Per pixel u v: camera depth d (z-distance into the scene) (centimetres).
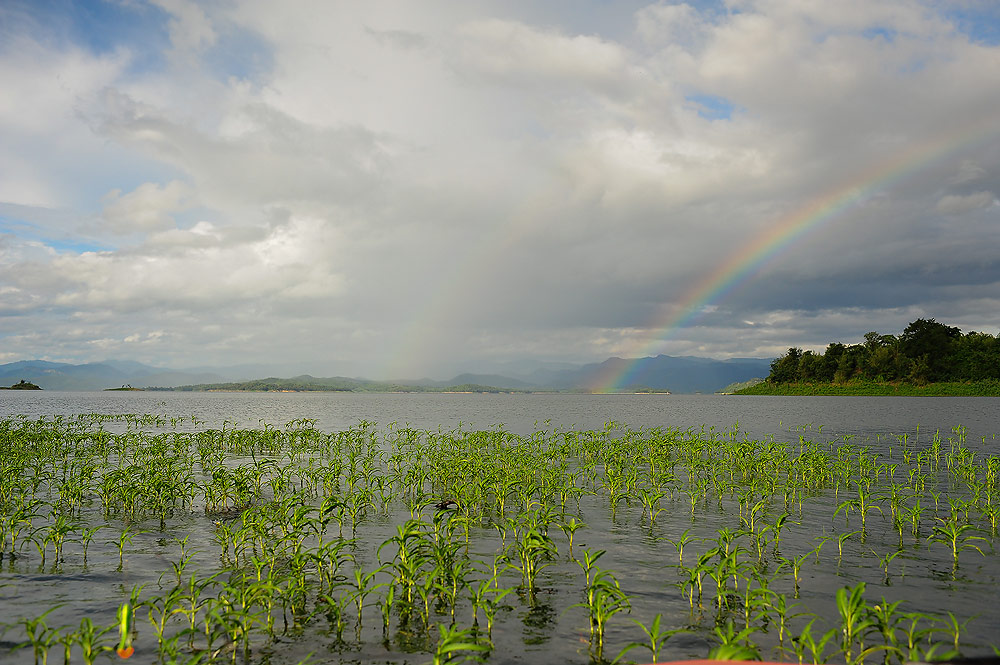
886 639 1045
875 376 19462
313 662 1045
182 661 1048
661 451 3488
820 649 945
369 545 1773
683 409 12725
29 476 2758
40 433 4203
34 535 1844
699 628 1205
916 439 5172
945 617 1264
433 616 1255
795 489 2564
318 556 1368
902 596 1384
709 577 1514
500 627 1205
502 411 12119
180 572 1449
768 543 1833
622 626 1216
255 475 2394
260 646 1108
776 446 3522
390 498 2214
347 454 3794
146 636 1156
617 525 2048
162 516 1977
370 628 1189
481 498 2289
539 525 1691
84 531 1708
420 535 1405
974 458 3859
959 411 10081
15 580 1457
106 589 1407
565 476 2789
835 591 1412
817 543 1828
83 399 19462
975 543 1820
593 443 3731
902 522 1953
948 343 19025
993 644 1128
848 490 2702
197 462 3438
